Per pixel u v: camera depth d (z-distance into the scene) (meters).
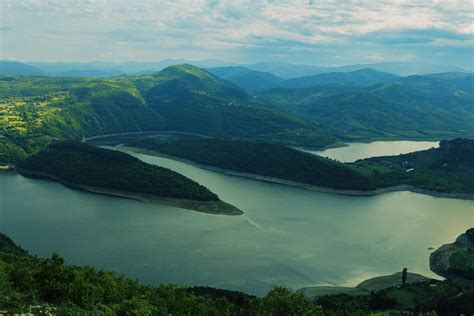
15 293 110.62
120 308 107.00
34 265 148.50
